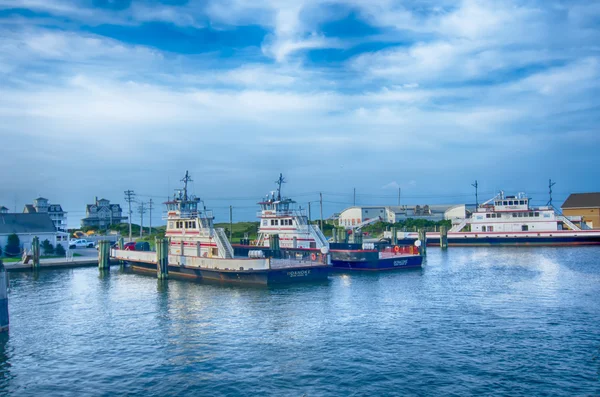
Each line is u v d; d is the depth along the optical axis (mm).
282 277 48562
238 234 106688
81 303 41969
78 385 23281
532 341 28406
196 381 23422
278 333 30875
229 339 29828
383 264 59062
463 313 35281
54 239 83062
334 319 34219
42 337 31156
